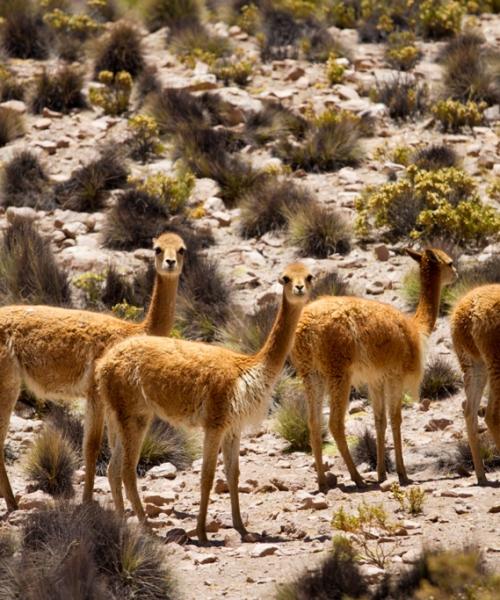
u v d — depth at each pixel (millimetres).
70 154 61156
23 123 64062
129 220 52281
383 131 62969
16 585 22672
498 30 78812
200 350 26828
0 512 30203
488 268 45469
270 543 26422
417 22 79000
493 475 32219
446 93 66562
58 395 30547
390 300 45688
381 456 31922
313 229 50906
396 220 51188
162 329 31062
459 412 37531
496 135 61031
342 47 74500
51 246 51312
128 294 46500
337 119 61719
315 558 24734
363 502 27062
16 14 77562
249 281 48219
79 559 22719
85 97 68125
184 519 29000
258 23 79562
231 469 27469
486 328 30297
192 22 78812
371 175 57750
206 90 68375
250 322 43094
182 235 51594
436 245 48156
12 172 57406
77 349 30047
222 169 57594
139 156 61094
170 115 63969
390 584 22219
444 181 52500
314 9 81562
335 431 31062
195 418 26562
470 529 26141
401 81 67875
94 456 29438
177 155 60594
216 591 23250
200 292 46438
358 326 30703
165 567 24125
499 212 52094
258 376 26516
